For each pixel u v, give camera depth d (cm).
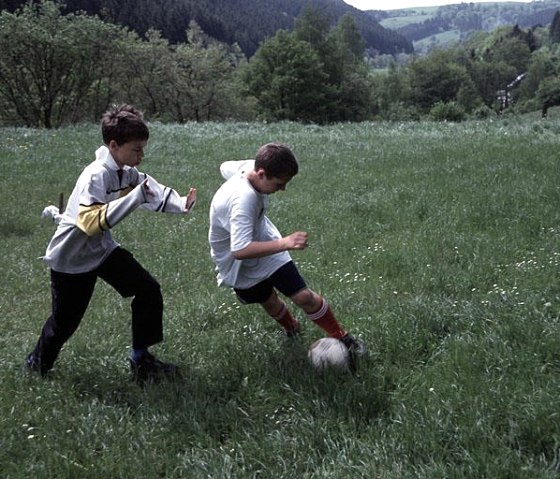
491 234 837
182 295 703
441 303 572
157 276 777
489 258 724
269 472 360
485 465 337
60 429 409
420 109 11306
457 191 1072
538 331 485
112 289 741
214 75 6091
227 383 462
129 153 436
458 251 762
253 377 466
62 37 3391
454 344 481
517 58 15875
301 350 495
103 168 438
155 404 436
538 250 746
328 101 7838
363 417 405
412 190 1102
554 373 432
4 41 3319
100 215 412
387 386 444
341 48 8769
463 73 11662
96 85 4141
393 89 11688
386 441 371
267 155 438
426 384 432
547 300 566
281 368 468
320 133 2194
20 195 1289
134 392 462
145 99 5631
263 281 484
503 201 963
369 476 343
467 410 385
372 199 1078
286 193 1199
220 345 524
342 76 8650
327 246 850
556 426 361
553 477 327
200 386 455
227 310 613
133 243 935
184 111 6166
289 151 444
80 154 1764
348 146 1778
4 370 498
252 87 7888
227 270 477
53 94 3606
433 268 703
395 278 700
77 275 453
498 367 441
